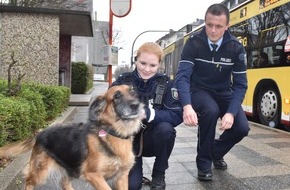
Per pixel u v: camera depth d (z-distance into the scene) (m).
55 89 9.12
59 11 11.34
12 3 16.97
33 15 11.30
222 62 4.57
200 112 4.59
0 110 4.91
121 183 3.67
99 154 3.42
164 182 4.37
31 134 6.16
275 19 9.02
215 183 4.64
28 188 3.84
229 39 4.52
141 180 4.24
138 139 4.24
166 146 4.20
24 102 6.14
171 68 19.83
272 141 7.19
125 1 10.30
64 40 17.02
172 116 4.26
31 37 11.33
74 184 4.55
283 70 8.62
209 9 4.36
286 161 5.66
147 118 4.08
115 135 3.45
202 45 4.54
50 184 4.30
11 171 4.26
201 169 4.71
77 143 3.54
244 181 4.71
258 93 10.02
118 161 3.48
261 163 5.55
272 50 9.15
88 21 12.92
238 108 4.50
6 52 11.18
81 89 19.83
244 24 10.89
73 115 10.99
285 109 8.52
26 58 11.34
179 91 4.31
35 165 3.79
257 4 10.04
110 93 3.54
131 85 3.82
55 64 11.45
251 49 10.33
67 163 3.62
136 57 4.24
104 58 11.05
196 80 4.82
